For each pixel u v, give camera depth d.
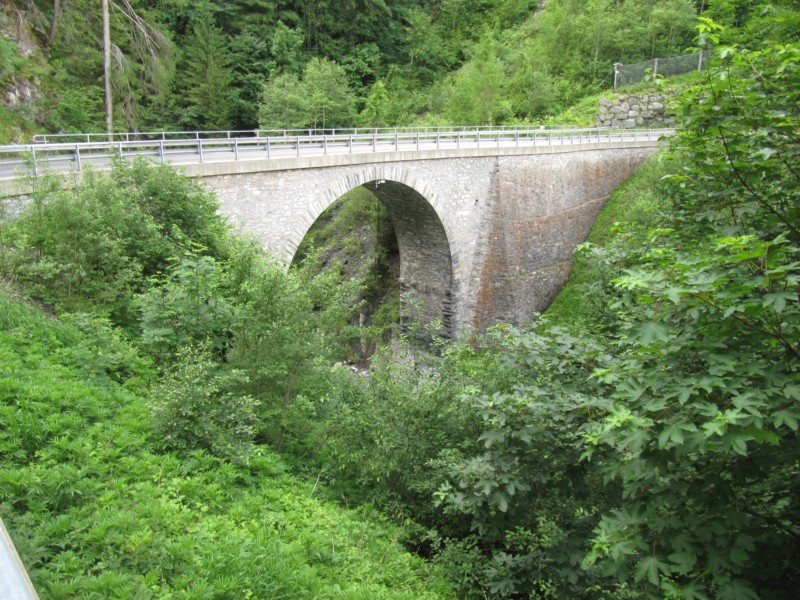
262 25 47.56
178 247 12.54
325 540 6.50
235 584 4.82
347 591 5.47
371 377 9.38
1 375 7.41
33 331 8.94
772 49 5.76
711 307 4.17
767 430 3.92
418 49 56.25
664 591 4.20
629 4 53.41
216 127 42.81
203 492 6.45
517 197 29.27
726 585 3.80
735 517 4.05
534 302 31.02
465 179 26.81
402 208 27.06
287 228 18.62
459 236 27.59
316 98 41.03
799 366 4.11
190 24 44.59
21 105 27.06
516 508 6.88
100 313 10.34
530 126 43.16
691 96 5.95
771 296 3.78
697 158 6.07
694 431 3.78
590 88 50.66
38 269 10.34
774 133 5.37
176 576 4.84
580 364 6.37
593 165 33.97
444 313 29.14
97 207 11.65
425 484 8.12
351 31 54.28
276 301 9.31
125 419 7.45
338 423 9.05
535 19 60.69
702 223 6.35
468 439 8.16
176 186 13.41
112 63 31.48
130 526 5.22
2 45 26.69
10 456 5.95
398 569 6.73
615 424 3.99
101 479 6.08
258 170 17.20
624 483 4.62
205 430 7.48
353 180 20.98
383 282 33.38
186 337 9.50
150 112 36.19
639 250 8.17
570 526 6.43
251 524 6.19
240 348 9.28
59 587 4.25
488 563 6.84
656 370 4.48
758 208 5.48
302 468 8.73
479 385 8.53
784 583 4.46
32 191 12.05
